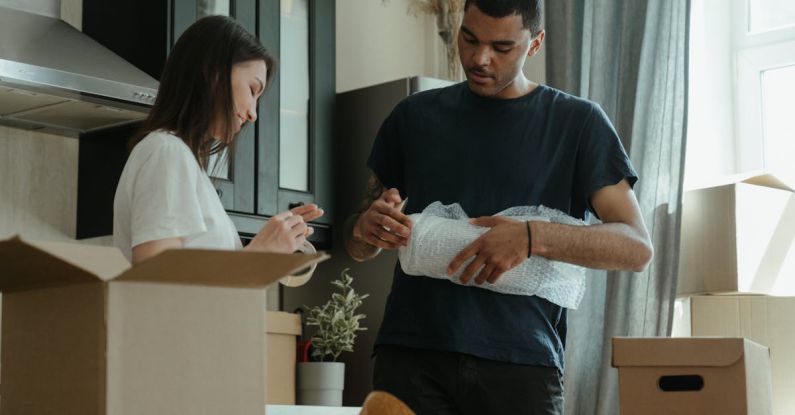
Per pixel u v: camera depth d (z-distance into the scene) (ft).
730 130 11.76
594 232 5.78
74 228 10.00
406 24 13.17
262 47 5.65
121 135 9.68
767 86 11.60
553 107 6.34
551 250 5.72
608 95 10.81
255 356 3.26
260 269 3.17
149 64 9.50
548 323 6.15
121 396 2.93
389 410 3.40
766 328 9.57
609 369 10.18
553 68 11.37
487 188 6.20
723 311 9.87
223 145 5.60
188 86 5.30
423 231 5.92
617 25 10.87
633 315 10.14
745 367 5.58
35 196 9.73
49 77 8.18
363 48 12.62
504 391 5.92
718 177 10.93
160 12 9.46
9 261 3.01
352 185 11.25
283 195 10.58
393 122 6.73
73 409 3.00
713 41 11.82
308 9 11.16
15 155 9.63
